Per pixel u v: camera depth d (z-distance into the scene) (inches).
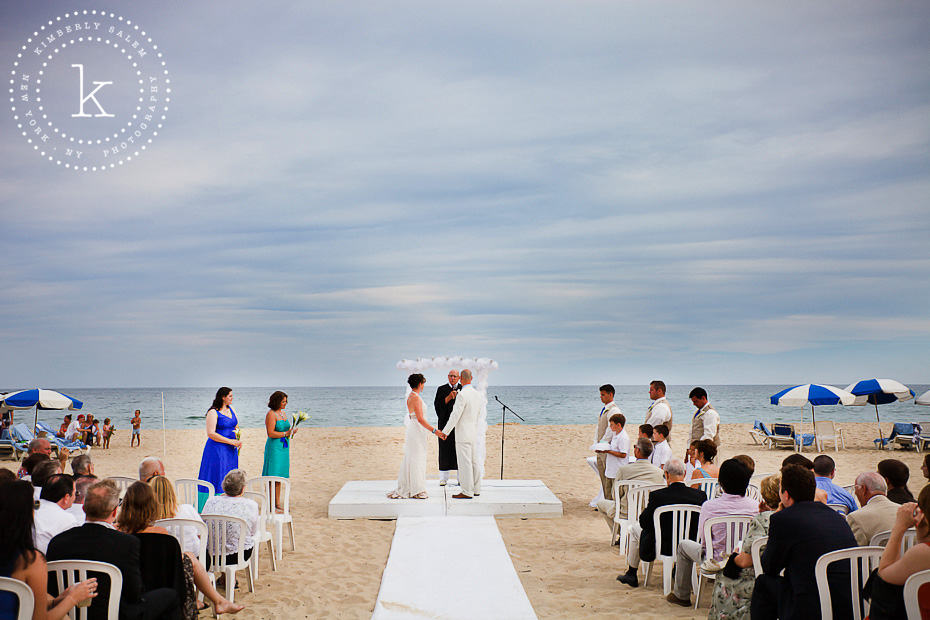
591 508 393.4
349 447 849.5
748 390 4694.9
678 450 832.3
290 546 301.7
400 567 258.1
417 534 310.7
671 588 225.5
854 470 605.9
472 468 370.0
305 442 924.6
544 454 733.3
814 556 150.2
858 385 824.9
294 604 224.4
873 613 133.3
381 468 623.2
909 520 132.0
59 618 133.7
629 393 4035.4
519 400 3184.1
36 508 178.1
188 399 3757.4
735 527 200.1
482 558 270.2
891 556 132.2
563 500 426.3
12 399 820.0
